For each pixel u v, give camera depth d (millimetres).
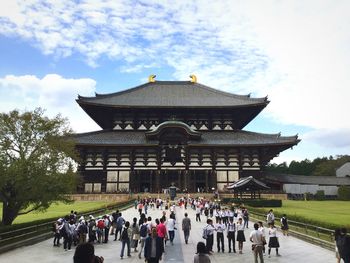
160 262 19781
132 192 80875
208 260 11320
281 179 90688
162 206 59438
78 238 25406
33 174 30125
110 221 30016
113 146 82812
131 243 24250
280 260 20344
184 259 20578
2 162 29172
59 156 32281
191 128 87375
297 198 87125
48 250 23922
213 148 85688
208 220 22969
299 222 30859
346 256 14250
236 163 85438
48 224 31188
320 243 25016
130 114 95875
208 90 109875
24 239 26297
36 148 31500
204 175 85312
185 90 110500
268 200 59188
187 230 26000
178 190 81562
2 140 30375
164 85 114062
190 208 57281
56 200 33000
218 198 69375
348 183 94375
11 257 21453
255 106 92312
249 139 88125
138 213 48375
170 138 85812
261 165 84938
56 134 32812
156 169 84438
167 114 96000
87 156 83875
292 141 80938
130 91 107188
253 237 18641
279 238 28953
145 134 85625
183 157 85562
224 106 92562
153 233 17453
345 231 15062
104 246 25422
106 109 93188
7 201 30531
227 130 95938
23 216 45188
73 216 26766
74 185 34000
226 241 28109
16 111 31406
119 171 83688
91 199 76688
